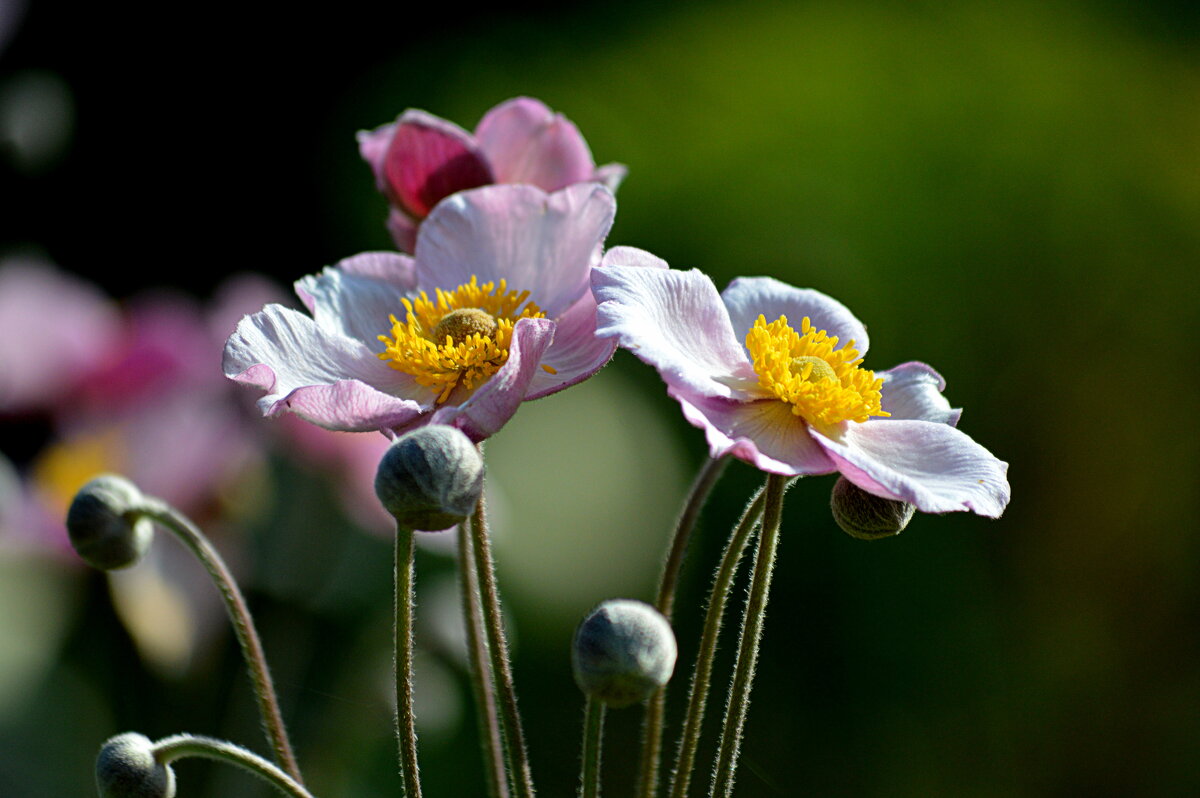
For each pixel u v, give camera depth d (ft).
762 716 3.08
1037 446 3.51
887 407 1.69
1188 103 3.73
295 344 1.68
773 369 1.65
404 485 1.59
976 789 3.22
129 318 2.25
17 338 2.20
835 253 3.56
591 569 3.24
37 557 2.19
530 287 1.72
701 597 3.25
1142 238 3.58
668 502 3.35
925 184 3.59
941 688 3.25
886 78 3.72
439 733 2.59
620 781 2.96
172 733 2.17
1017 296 3.52
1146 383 3.51
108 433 2.19
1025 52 3.72
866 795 3.13
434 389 1.69
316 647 2.21
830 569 3.23
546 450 3.31
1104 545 3.47
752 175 3.69
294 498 2.19
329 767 2.18
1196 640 3.41
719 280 3.61
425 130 1.80
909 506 1.64
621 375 3.46
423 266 1.73
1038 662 3.38
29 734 2.19
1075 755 3.33
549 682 3.10
